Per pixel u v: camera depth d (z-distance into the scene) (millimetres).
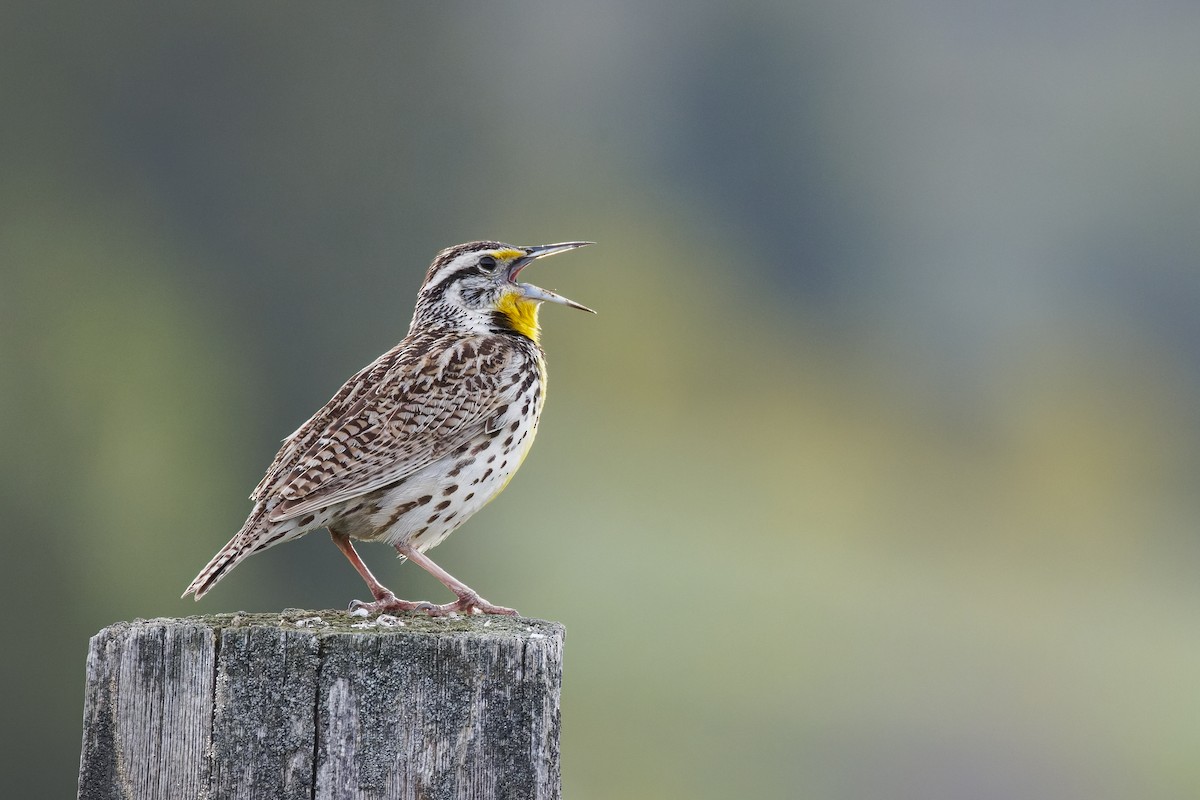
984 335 34844
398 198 16953
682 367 33250
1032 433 33344
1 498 12500
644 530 25391
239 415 14844
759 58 35375
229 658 3668
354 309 16281
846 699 18000
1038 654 21141
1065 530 30891
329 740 3662
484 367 5215
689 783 15016
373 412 5004
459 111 18703
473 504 5188
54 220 15094
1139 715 18219
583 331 32594
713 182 35156
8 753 11883
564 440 29266
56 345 14008
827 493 30625
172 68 16031
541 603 20406
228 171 16062
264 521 4738
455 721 3684
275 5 16188
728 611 21391
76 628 12234
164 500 13492
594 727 16391
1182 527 31406
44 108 15453
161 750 3648
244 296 15711
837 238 35656
